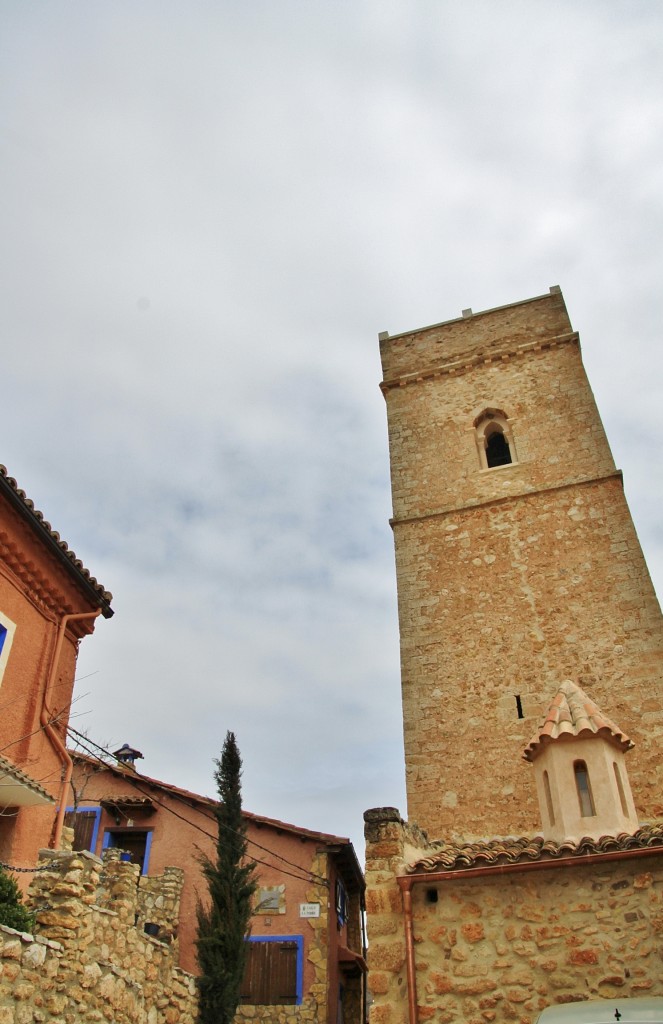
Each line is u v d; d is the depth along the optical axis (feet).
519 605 63.46
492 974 34.53
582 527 65.87
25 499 47.29
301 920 67.15
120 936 42.88
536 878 36.17
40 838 45.55
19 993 32.86
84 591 54.60
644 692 55.77
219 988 53.67
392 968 36.17
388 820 40.22
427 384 82.69
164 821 74.28
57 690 50.52
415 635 64.90
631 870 34.96
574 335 79.41
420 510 72.74
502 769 56.03
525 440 73.77
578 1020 29.48
